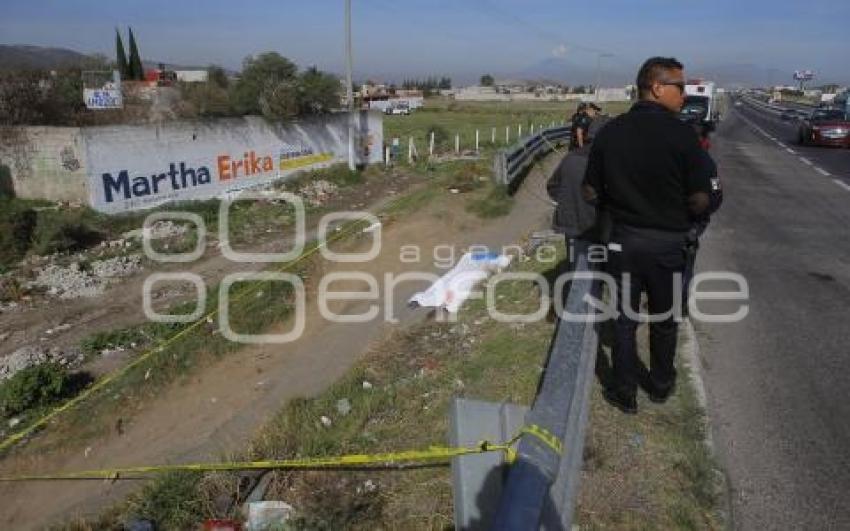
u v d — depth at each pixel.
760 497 3.73
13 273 11.09
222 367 7.37
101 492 5.36
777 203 13.83
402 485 4.25
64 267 11.35
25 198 16.33
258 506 4.36
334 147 22.45
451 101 107.25
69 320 9.09
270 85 20.45
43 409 6.75
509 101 111.56
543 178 18.42
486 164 20.48
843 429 4.46
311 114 21.39
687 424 4.30
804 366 5.46
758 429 4.45
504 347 6.12
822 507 3.64
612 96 121.44
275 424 5.68
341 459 4.00
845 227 11.30
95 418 6.48
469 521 2.02
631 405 4.27
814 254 9.37
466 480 2.11
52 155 15.66
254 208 16.08
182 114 21.02
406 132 40.66
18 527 5.02
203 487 4.90
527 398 4.86
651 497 3.57
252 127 18.86
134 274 11.02
